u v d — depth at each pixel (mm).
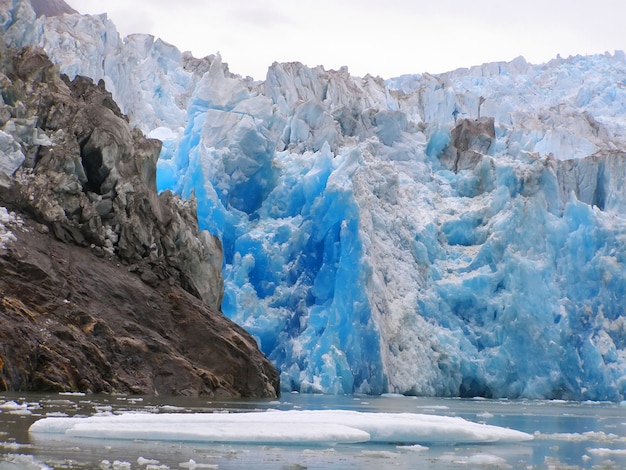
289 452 13992
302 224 48438
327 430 15523
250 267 47219
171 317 31312
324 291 46875
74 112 33938
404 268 48719
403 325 46500
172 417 15508
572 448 17672
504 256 49281
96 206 32375
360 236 45562
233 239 49031
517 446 17438
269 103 51625
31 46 35938
